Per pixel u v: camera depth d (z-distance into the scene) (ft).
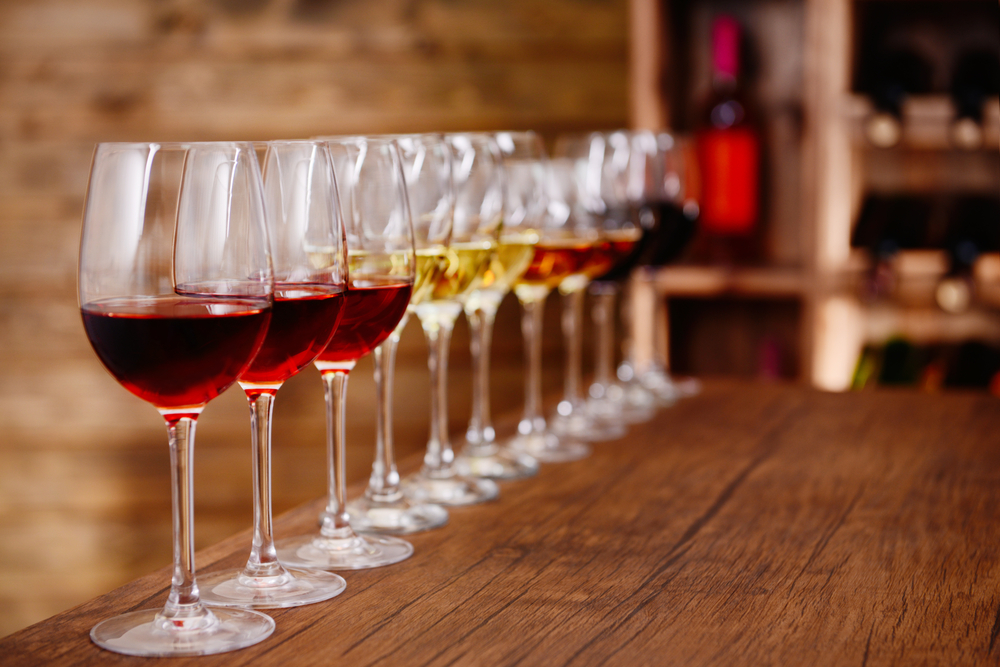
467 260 3.29
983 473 3.65
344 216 2.71
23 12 8.40
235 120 8.44
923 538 2.94
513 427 4.55
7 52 8.42
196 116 8.45
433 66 8.30
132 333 2.10
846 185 7.33
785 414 4.68
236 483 8.61
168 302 2.13
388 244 2.71
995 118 7.00
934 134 7.09
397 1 8.26
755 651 2.17
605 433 4.31
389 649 2.17
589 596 2.49
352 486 3.60
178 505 2.27
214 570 2.68
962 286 7.20
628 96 8.17
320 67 8.37
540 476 3.65
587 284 5.00
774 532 3.00
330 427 2.84
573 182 4.13
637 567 2.71
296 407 8.54
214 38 8.38
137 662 2.09
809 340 7.40
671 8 7.84
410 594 2.50
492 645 2.20
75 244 8.57
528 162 3.67
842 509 3.23
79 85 8.44
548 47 8.21
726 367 8.30
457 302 3.46
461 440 4.28
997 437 4.21
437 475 3.46
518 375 8.47
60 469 8.75
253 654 2.14
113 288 2.12
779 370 7.97
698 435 4.28
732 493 3.42
